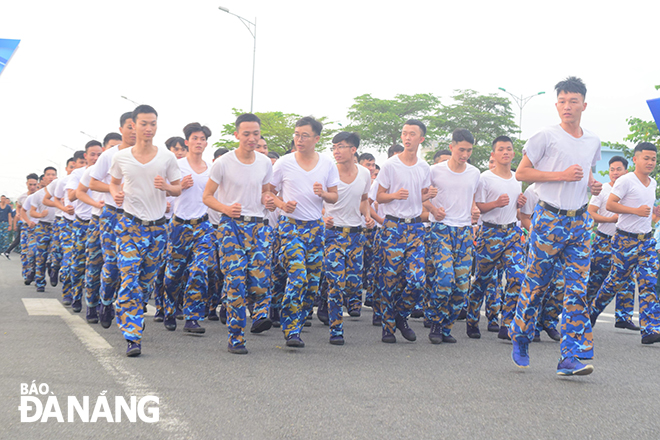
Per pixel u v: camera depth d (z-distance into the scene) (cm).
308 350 586
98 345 565
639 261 713
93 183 631
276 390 425
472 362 548
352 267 668
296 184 590
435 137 5456
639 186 718
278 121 4584
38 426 337
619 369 535
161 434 330
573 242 488
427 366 523
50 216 1062
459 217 662
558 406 405
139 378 445
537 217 494
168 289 684
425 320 786
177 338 628
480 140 5641
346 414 373
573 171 467
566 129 487
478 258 702
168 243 685
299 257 589
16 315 751
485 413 383
